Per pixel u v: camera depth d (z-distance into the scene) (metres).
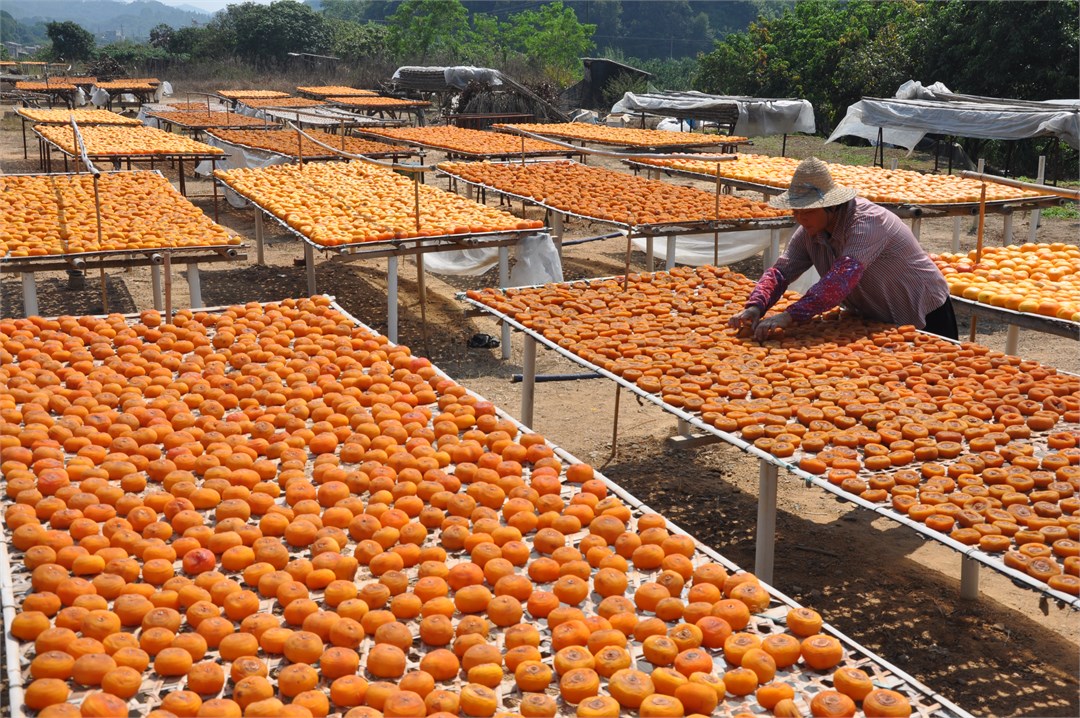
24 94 36.69
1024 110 16.09
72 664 2.97
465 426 4.94
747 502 6.44
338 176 13.59
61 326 6.40
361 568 3.67
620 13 80.81
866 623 4.98
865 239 5.82
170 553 3.69
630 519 4.06
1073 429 4.55
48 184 12.62
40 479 4.13
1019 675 4.54
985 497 3.82
